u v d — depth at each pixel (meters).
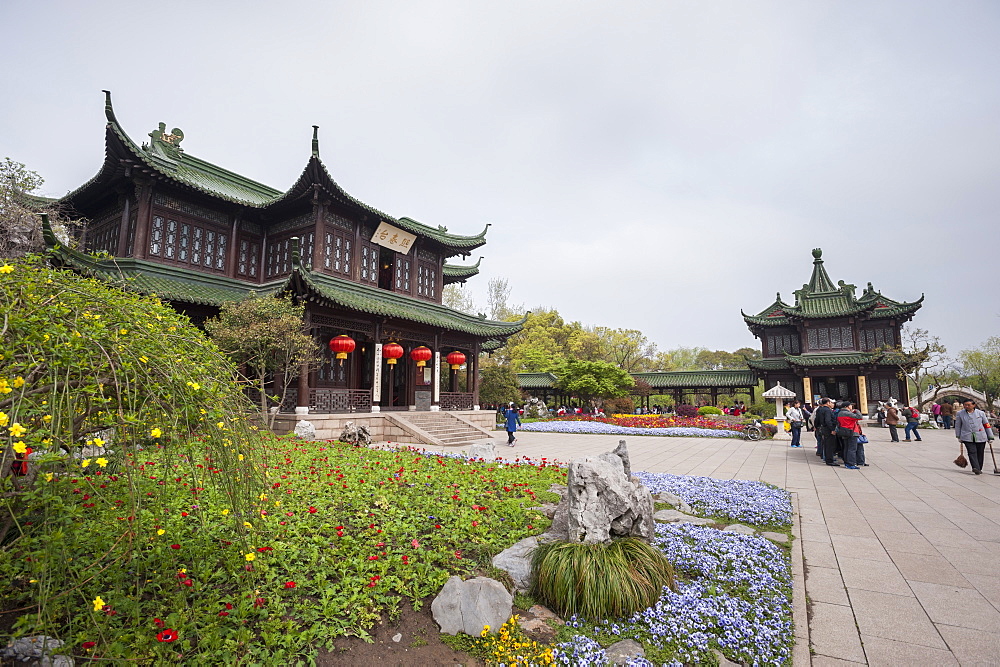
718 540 6.86
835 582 5.84
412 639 4.40
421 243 26.52
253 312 15.41
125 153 17.36
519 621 4.73
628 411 43.72
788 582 5.70
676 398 51.88
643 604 4.83
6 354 2.88
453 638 4.45
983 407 42.66
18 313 3.13
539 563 5.24
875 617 4.97
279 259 22.03
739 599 5.18
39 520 4.52
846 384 40.91
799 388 42.50
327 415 17.78
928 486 11.35
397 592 5.03
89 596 4.23
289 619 4.38
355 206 21.55
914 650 4.37
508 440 20.30
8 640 3.75
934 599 5.36
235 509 4.30
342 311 19.20
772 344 45.28
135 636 3.84
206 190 19.75
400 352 20.64
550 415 41.28
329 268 21.27
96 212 21.34
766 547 6.64
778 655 4.26
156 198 19.03
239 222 21.73
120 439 3.46
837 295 42.12
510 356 56.78
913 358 36.00
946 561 6.46
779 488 10.72
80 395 3.18
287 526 6.18
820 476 12.96
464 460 12.72
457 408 26.09
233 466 4.18
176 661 3.73
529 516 7.45
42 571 3.44
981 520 8.38
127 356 3.38
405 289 25.30
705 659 4.19
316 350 17.44
